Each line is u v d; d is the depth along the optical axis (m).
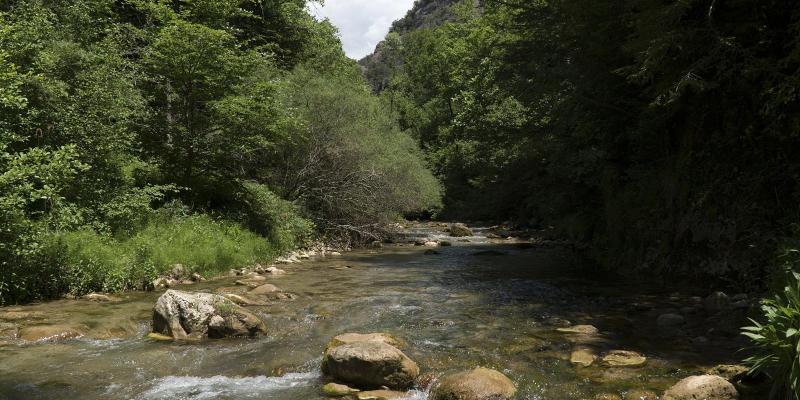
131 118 13.88
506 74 17.38
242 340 7.20
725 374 5.25
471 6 42.53
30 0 13.05
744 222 9.45
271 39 25.70
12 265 8.87
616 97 13.83
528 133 18.64
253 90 15.22
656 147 13.20
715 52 9.45
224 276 12.45
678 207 11.37
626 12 12.37
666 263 11.37
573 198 17.77
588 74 14.09
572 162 16.06
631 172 13.51
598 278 12.26
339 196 19.80
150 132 14.62
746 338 6.64
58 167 8.93
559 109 15.28
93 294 9.57
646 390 5.09
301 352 6.67
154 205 14.12
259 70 17.53
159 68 14.19
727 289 9.28
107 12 16.44
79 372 5.87
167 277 11.22
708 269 10.01
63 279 9.57
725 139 10.41
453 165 38.12
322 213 20.03
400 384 5.54
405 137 25.23
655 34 10.03
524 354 6.39
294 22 26.59
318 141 19.30
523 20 16.77
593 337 7.00
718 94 10.63
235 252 13.60
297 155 19.12
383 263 15.65
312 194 19.58
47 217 10.16
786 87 8.39
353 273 13.38
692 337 6.85
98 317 8.09
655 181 12.55
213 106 14.35
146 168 14.90
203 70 14.30
